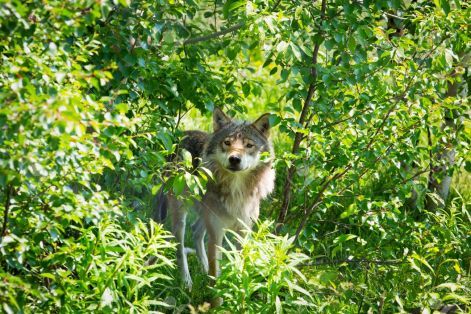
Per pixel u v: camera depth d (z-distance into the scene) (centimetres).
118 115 525
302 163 816
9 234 553
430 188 1104
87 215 559
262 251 697
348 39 802
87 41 689
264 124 1005
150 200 1030
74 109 478
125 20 750
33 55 525
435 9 826
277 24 757
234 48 862
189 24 961
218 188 988
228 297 724
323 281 768
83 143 536
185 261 1025
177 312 751
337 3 818
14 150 504
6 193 549
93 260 636
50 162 524
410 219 884
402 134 823
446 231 855
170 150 743
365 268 870
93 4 504
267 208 1156
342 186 872
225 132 984
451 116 851
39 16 521
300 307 719
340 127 863
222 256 1016
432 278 849
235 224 1020
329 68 831
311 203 884
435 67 834
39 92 515
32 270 610
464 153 846
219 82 905
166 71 845
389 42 834
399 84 844
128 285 639
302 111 867
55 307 625
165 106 819
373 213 867
